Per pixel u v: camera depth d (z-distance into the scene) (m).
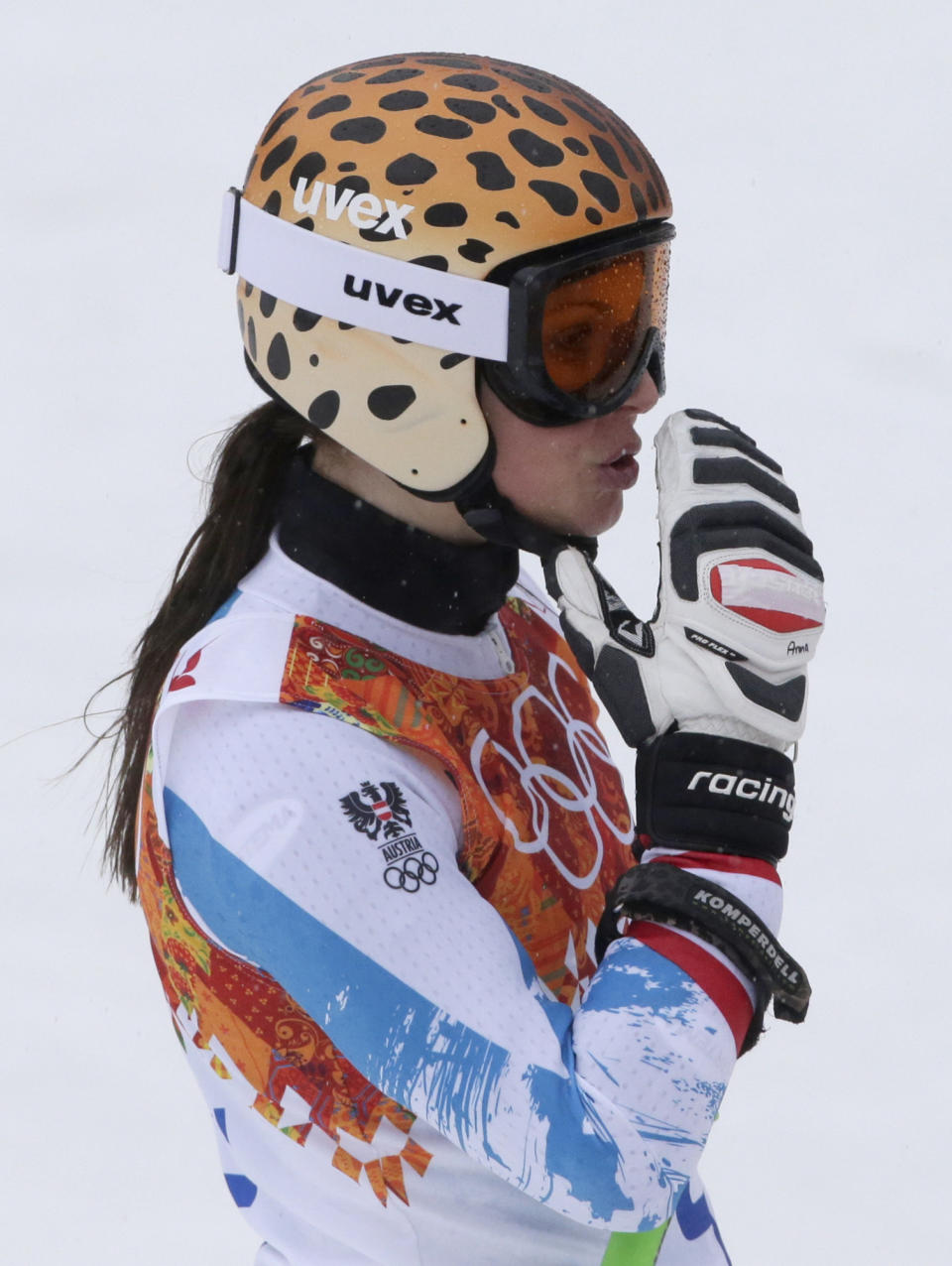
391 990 4.58
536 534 5.13
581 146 4.94
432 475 4.97
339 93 5.05
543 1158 4.53
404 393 4.90
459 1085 4.55
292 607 5.06
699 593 4.95
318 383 5.03
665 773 4.94
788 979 4.90
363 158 4.88
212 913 4.83
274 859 4.64
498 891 5.06
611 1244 5.27
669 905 4.78
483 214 4.78
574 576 5.07
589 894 5.36
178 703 4.87
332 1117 5.04
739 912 4.81
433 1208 5.08
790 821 5.08
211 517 5.43
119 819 5.77
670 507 5.06
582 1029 4.70
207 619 5.42
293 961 4.66
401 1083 4.61
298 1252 5.35
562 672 5.90
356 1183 5.08
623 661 5.00
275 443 5.37
